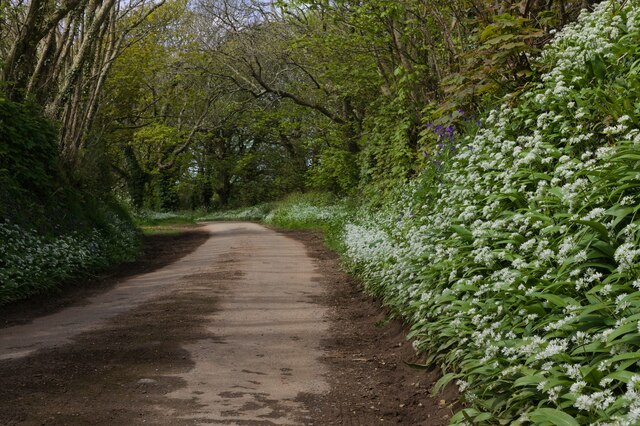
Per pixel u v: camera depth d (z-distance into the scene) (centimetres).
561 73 772
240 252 1905
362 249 1288
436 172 1045
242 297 1077
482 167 783
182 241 2517
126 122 3931
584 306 405
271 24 2956
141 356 685
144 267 1616
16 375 607
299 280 1293
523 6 984
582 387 329
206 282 1261
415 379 595
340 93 2927
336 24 1961
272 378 612
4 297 997
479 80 1024
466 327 523
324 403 540
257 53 3186
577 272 438
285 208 3928
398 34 1752
